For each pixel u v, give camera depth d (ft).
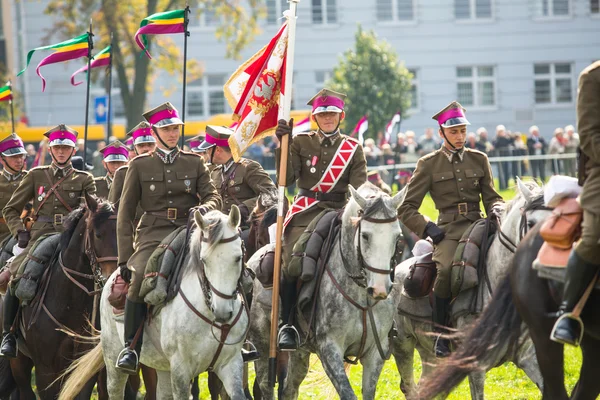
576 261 34.68
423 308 51.67
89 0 206.69
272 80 53.31
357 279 45.85
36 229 58.13
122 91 211.82
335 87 199.72
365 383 47.73
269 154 170.71
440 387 38.01
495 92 255.70
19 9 258.98
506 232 46.96
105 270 50.55
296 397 52.11
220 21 250.98
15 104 225.97
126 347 46.57
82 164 72.79
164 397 48.62
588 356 37.37
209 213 44.24
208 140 61.67
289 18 51.03
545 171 157.38
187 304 45.03
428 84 254.27
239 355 46.14
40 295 54.24
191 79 228.84
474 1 254.68
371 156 151.33
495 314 39.19
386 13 253.44
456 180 51.42
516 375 65.87
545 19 255.50
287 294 49.57
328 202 51.88
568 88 257.34
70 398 49.52
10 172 65.16
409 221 51.37
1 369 57.88
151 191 48.85
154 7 208.64
